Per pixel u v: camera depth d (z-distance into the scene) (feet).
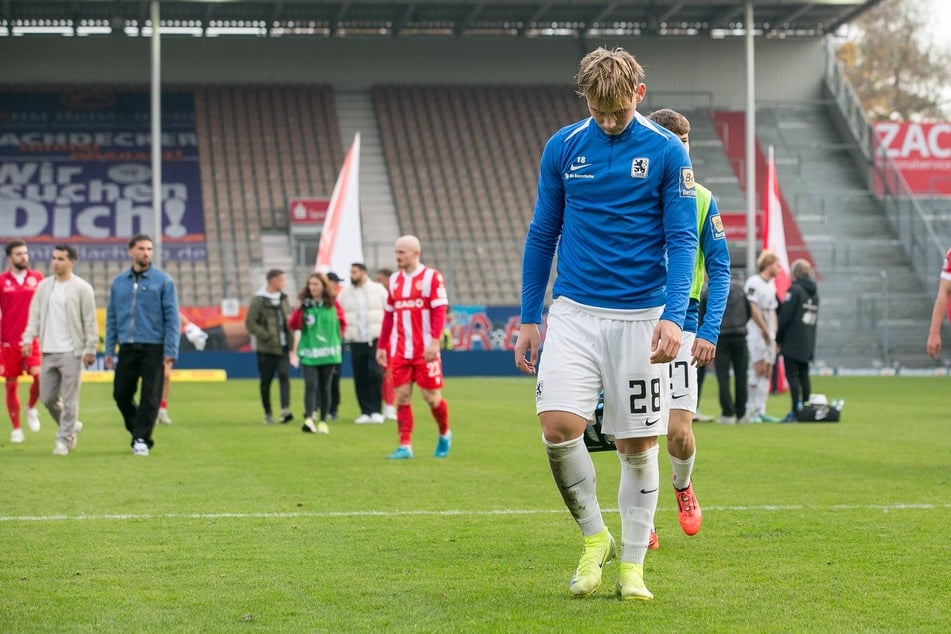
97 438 67.97
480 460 54.90
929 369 167.22
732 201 195.52
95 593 26.27
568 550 31.40
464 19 201.67
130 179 186.29
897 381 140.46
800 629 22.82
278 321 79.82
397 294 55.93
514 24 206.59
